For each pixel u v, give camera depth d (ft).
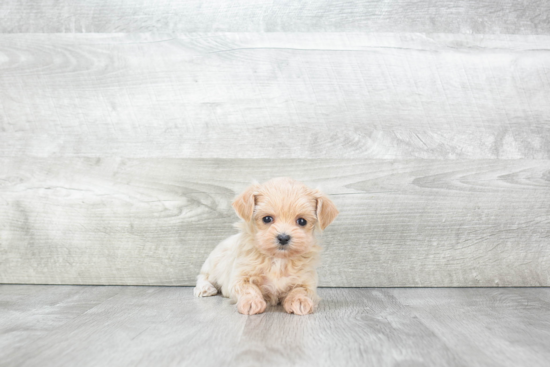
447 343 1.59
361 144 2.59
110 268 2.60
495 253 2.59
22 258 2.61
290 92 2.59
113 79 2.60
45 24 2.62
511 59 2.61
